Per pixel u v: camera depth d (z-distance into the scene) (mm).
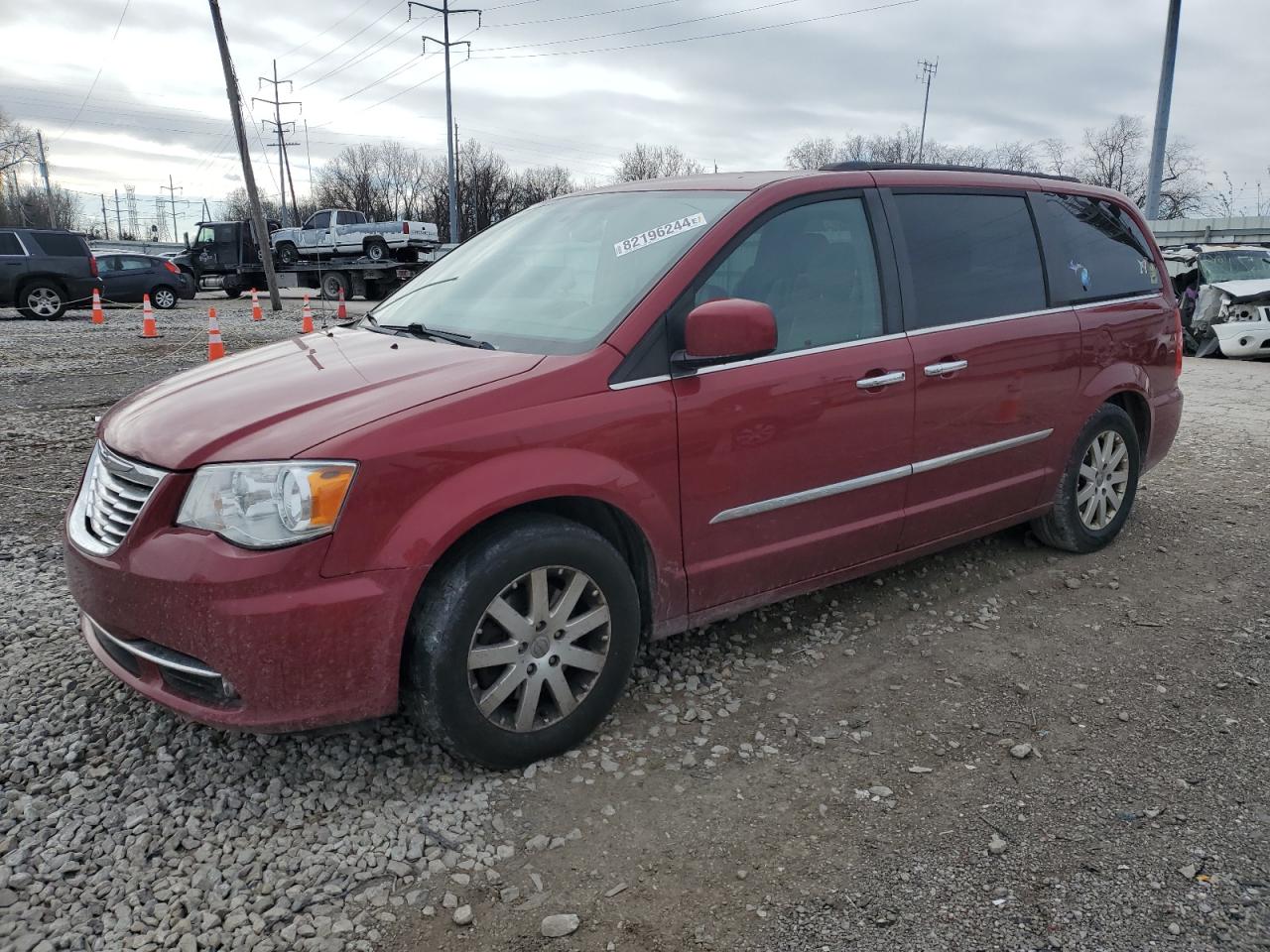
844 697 3359
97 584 2658
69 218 98062
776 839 2580
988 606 4168
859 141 59719
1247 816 2658
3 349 13633
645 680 3447
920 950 2178
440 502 2588
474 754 2760
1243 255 15219
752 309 2869
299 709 2529
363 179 77125
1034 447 4273
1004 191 4262
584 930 2248
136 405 3051
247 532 2453
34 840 2502
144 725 3070
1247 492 6031
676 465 3039
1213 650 3738
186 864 2436
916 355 3666
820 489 3443
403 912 2295
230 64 23984
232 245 30750
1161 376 4977
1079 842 2555
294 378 2971
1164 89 20875
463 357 3018
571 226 3783
